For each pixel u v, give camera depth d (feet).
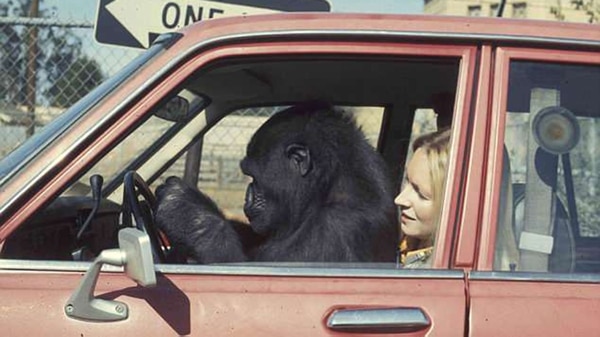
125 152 10.53
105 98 7.65
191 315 7.27
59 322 7.18
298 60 8.19
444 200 7.75
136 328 7.20
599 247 7.93
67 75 24.50
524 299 7.46
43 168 7.45
